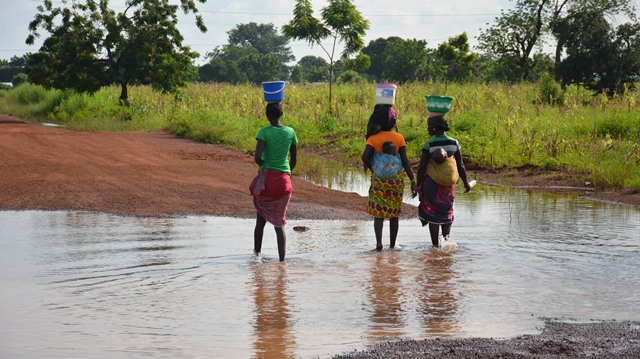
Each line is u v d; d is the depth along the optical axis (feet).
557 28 143.33
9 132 102.12
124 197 45.70
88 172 57.72
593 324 19.51
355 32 140.97
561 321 19.86
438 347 17.35
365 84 152.87
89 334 18.63
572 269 26.50
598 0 146.30
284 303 21.81
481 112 93.50
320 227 37.01
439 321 19.92
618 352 16.87
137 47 153.48
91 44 152.76
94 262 27.66
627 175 54.95
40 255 28.91
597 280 24.77
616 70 134.31
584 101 116.67
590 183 55.98
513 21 219.41
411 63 370.73
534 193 52.75
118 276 25.36
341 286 23.99
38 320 19.94
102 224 36.83
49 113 159.33
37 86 189.98
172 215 40.01
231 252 29.91
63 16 153.38
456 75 213.25
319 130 106.11
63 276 25.35
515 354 16.61
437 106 31.68
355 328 19.26
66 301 22.00
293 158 29.68
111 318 20.16
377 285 24.11
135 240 32.45
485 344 17.60
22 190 47.67
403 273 25.93
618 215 40.96
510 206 45.09
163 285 24.07
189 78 157.99
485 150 71.10
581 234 34.22
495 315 20.49
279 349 17.39
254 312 20.81
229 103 137.69
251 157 76.89
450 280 24.82
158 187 50.14
